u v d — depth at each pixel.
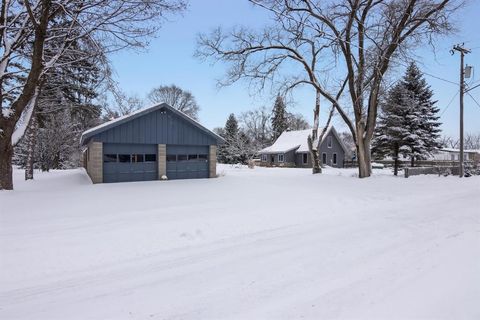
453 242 6.89
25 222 8.41
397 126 31.14
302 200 12.55
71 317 3.97
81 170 29.70
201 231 8.05
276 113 67.75
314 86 22.88
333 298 4.32
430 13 19.47
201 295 4.54
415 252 6.25
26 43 14.30
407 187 17.59
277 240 7.41
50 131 32.81
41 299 4.53
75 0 13.17
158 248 6.91
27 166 21.06
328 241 7.19
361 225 8.84
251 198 12.76
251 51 22.48
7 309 4.23
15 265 5.80
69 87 19.50
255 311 4.03
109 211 9.92
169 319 3.88
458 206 11.70
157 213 9.75
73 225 8.23
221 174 23.20
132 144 18.62
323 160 49.34
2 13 12.96
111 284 5.02
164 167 19.44
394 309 3.94
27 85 12.73
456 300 4.12
